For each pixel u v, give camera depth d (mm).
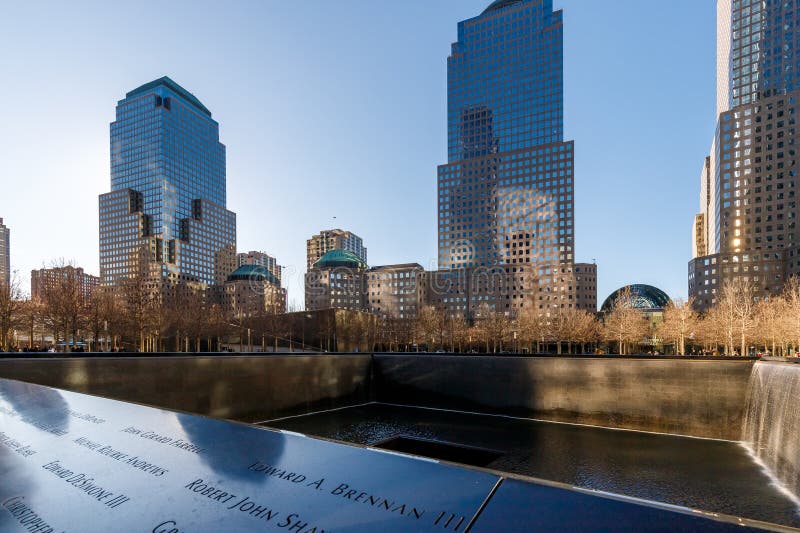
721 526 2275
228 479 3514
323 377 28828
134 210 186875
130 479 3740
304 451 3898
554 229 146375
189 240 192000
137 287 58219
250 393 24172
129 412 5758
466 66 174375
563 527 2396
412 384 31094
